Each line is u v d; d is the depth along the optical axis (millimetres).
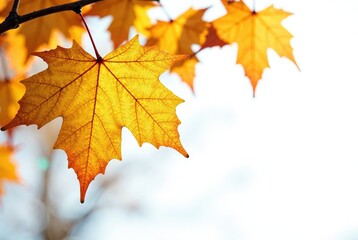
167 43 668
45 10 505
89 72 536
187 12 654
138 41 531
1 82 694
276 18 652
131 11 657
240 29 655
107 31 665
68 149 541
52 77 526
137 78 541
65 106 535
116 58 535
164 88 542
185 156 551
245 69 667
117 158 551
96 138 547
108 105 546
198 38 661
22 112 521
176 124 548
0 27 488
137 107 548
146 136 552
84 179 544
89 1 520
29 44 661
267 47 665
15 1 497
